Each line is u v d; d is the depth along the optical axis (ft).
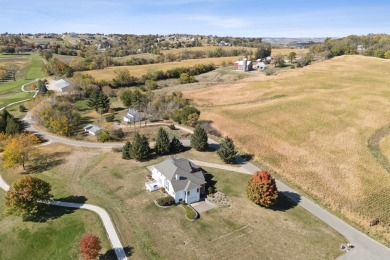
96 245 141.59
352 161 240.73
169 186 196.13
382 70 517.96
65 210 183.32
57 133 304.09
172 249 153.79
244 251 153.79
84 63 644.69
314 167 234.99
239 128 308.19
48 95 408.67
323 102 371.56
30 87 503.61
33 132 307.17
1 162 244.22
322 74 511.40
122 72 536.01
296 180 218.59
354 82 454.40
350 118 322.96
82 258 147.54
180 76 583.58
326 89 427.74
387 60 594.24
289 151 259.80
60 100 383.24
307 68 575.79
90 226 168.76
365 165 234.58
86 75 520.83
